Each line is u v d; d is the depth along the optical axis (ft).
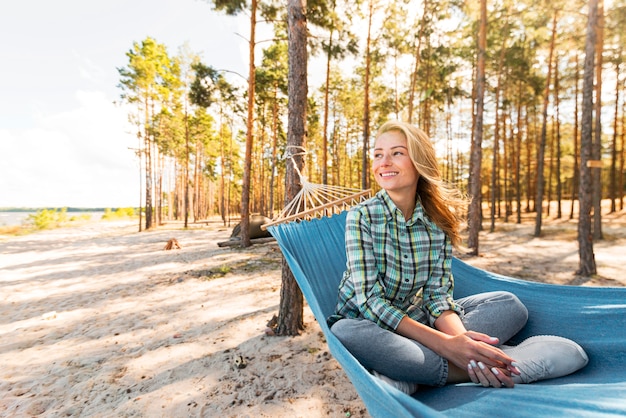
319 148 96.27
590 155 22.21
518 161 59.57
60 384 10.80
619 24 24.75
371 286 4.56
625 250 31.65
